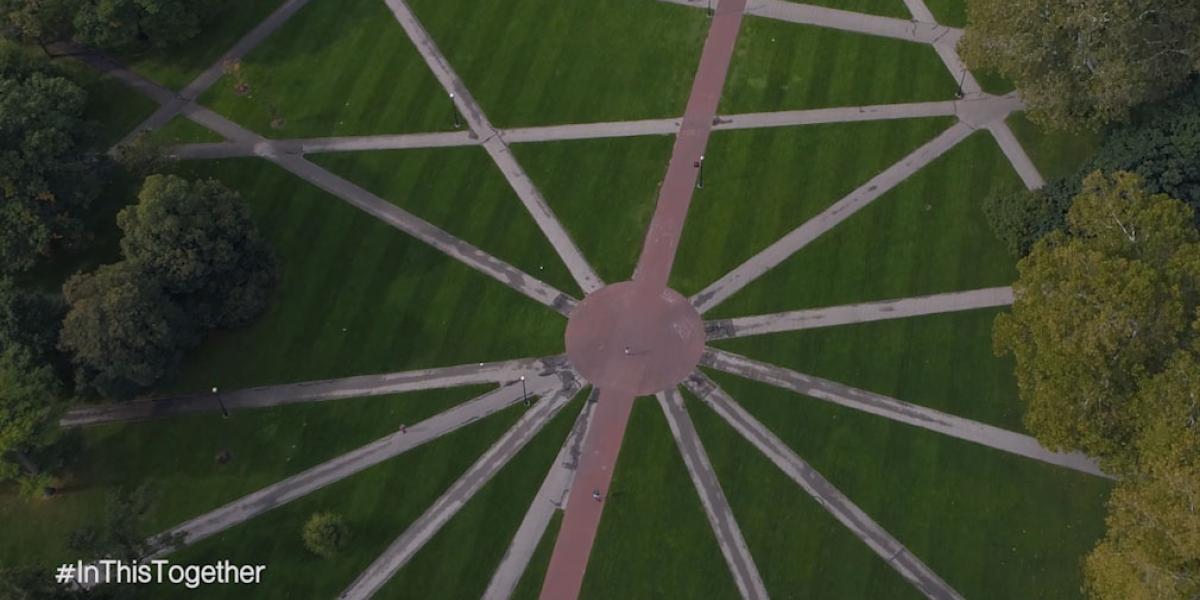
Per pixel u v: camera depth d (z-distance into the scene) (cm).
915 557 8662
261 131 10988
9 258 9506
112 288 8712
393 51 11456
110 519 7912
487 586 8631
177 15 11056
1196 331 7788
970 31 9944
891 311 9762
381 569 8731
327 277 10094
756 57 11250
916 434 9181
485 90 11162
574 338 9725
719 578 8606
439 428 9344
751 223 10275
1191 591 6806
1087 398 7750
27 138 9450
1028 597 8462
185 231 9169
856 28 11419
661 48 11350
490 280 10069
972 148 10588
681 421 9294
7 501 9094
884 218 10238
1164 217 8138
